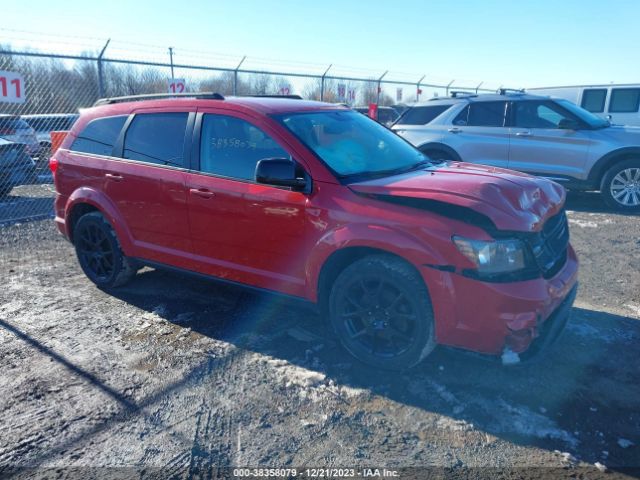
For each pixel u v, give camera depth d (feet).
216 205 13.17
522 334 10.00
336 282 11.56
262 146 12.68
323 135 13.07
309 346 12.72
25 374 11.67
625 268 18.63
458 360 11.96
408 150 14.85
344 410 10.23
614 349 12.55
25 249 21.81
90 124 16.58
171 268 14.83
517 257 10.18
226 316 14.56
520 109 29.81
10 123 37.29
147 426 9.84
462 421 9.84
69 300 15.94
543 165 29.22
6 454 9.12
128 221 15.34
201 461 8.91
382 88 66.49
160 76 38.83
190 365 11.94
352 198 11.34
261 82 47.98
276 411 10.21
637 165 27.25
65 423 9.95
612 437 9.39
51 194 35.06
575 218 26.71
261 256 12.81
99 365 12.01
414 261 10.41
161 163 14.44
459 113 31.58
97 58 32.96
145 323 14.19
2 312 15.07
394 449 9.15
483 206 10.23
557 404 10.35
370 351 11.54
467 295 10.11
